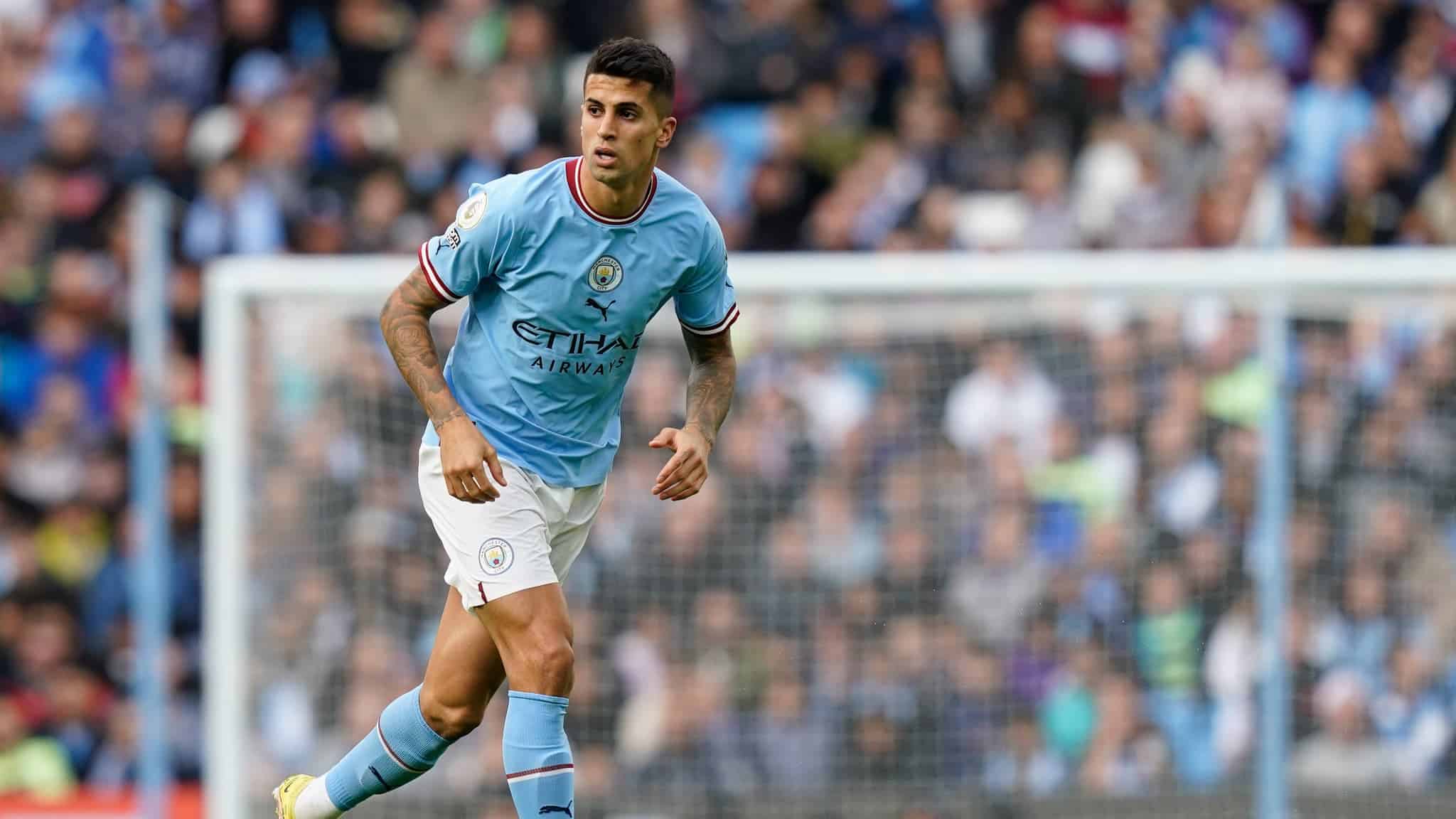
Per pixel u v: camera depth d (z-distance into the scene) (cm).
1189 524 2939
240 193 3894
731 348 1848
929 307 3012
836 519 2975
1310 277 2833
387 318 1723
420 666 2906
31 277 3922
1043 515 2969
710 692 2945
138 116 4075
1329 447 2922
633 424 2994
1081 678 2920
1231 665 2891
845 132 4038
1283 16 4369
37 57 4281
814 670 2947
